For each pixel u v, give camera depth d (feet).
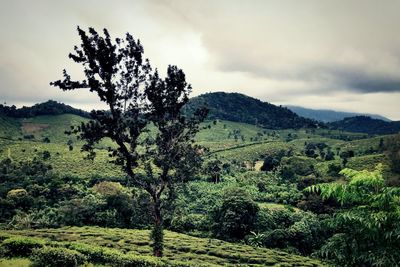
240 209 246.06
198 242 215.31
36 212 278.67
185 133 128.57
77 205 265.34
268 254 200.23
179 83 123.24
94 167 450.30
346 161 415.44
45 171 405.80
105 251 90.89
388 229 31.24
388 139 499.92
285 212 259.39
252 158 587.27
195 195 327.67
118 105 116.47
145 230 252.21
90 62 112.27
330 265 34.04
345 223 33.19
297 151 616.39
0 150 498.69
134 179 123.13
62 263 75.31
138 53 117.29
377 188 33.17
